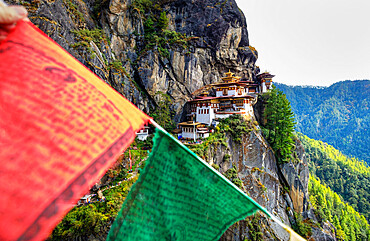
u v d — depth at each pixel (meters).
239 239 38.28
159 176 3.25
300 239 3.67
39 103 1.82
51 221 1.35
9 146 1.51
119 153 2.02
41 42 2.21
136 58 60.84
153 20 66.12
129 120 2.46
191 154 3.37
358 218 76.06
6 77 1.77
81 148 1.81
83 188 1.62
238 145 48.34
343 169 117.69
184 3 68.12
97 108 2.21
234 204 3.80
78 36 44.19
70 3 47.44
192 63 64.25
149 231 3.30
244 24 75.50
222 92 61.12
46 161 1.57
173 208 3.54
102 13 57.31
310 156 126.19
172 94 62.69
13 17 1.86
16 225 1.21
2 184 1.33
